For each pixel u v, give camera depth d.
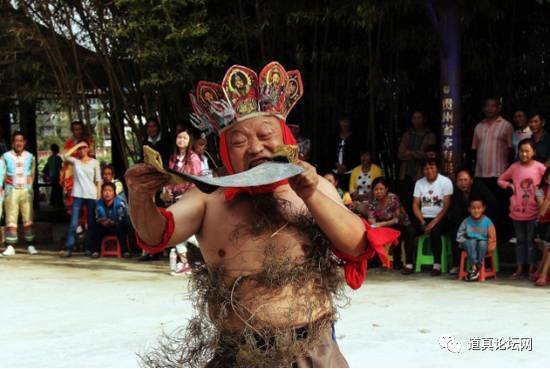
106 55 11.42
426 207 8.88
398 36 10.16
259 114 2.75
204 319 2.80
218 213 2.76
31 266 9.94
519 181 8.51
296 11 10.17
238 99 2.73
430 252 9.21
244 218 2.73
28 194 11.45
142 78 10.87
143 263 10.14
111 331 5.94
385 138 11.40
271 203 2.73
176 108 11.46
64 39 11.71
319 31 10.91
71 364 4.95
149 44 10.32
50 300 7.39
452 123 9.48
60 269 9.62
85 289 8.02
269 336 2.63
